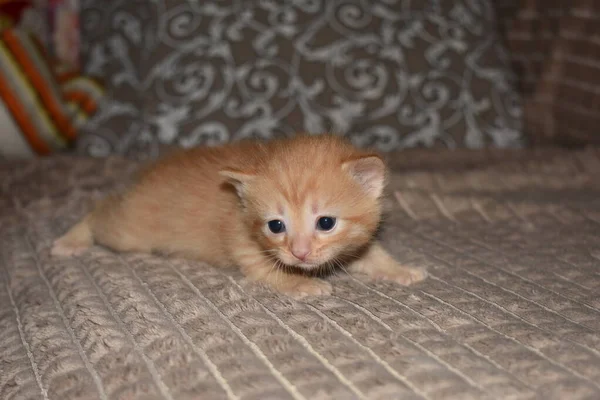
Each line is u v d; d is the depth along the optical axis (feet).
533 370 0.99
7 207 1.67
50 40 2.41
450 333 1.08
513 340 1.06
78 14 2.40
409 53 2.02
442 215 1.57
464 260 1.34
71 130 2.14
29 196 1.72
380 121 1.99
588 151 1.80
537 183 1.72
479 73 2.06
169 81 1.98
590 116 1.90
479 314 1.13
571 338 1.06
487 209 1.56
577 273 1.27
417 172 1.73
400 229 1.50
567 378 0.98
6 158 2.06
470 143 2.01
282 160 1.30
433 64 2.03
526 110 2.04
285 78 1.98
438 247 1.41
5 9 2.23
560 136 1.99
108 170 1.86
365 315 1.14
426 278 1.28
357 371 1.00
